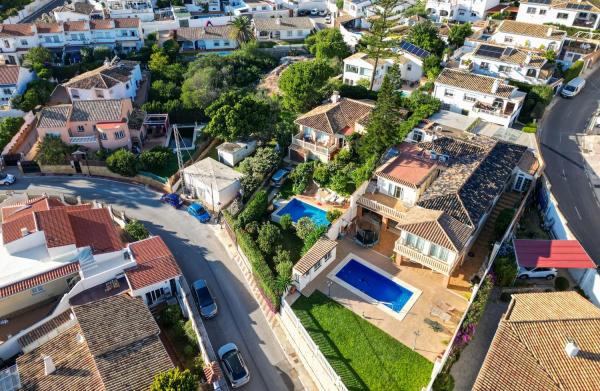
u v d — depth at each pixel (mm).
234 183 57719
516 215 49375
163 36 106812
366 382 35906
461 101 70875
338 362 37406
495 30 93125
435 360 37406
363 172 52625
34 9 121688
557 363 32656
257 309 44938
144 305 41062
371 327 40312
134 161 63562
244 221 50906
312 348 37469
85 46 97688
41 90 80062
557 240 45969
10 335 41344
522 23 88000
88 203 58062
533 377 31938
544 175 56156
